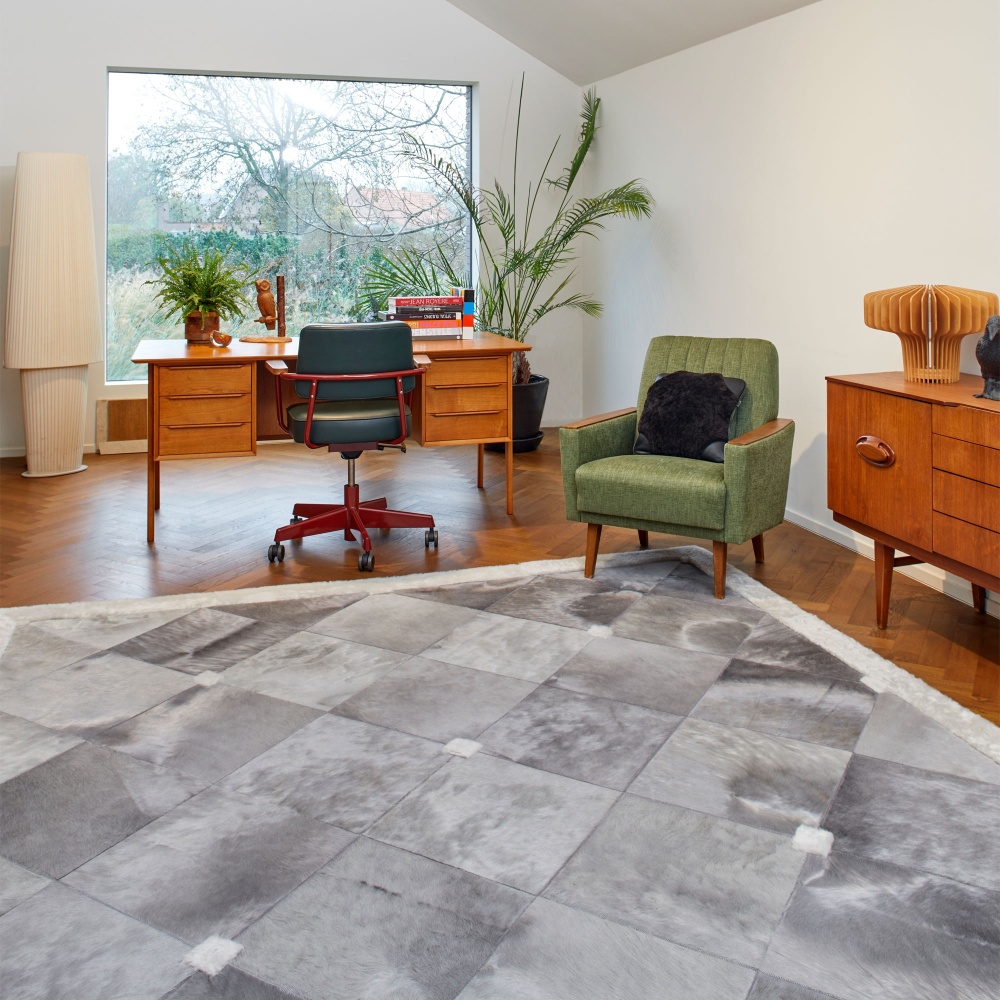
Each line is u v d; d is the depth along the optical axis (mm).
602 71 6195
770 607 3570
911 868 2100
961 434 2926
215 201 6352
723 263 5133
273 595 3705
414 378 4352
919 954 1847
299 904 1986
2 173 5766
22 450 6062
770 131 4660
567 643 3279
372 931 1908
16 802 2350
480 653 3203
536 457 6137
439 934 1900
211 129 6262
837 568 4074
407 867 2104
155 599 3641
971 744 2604
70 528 4602
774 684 2965
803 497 4660
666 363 4293
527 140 6633
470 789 2402
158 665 3117
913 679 2969
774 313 4742
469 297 5062
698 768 2498
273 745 2619
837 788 2406
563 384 7035
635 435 4238
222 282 4633
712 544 4051
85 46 5797
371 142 6543
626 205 5723
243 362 4250
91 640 3311
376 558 4195
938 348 3271
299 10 6109
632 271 6117
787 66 4500
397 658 3166
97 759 2547
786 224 4594
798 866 2109
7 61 5688
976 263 3520
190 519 4758
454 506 5008
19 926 1923
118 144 6121
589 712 2797
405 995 1744
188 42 5969
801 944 1875
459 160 6699
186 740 2645
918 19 3703
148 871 2090
